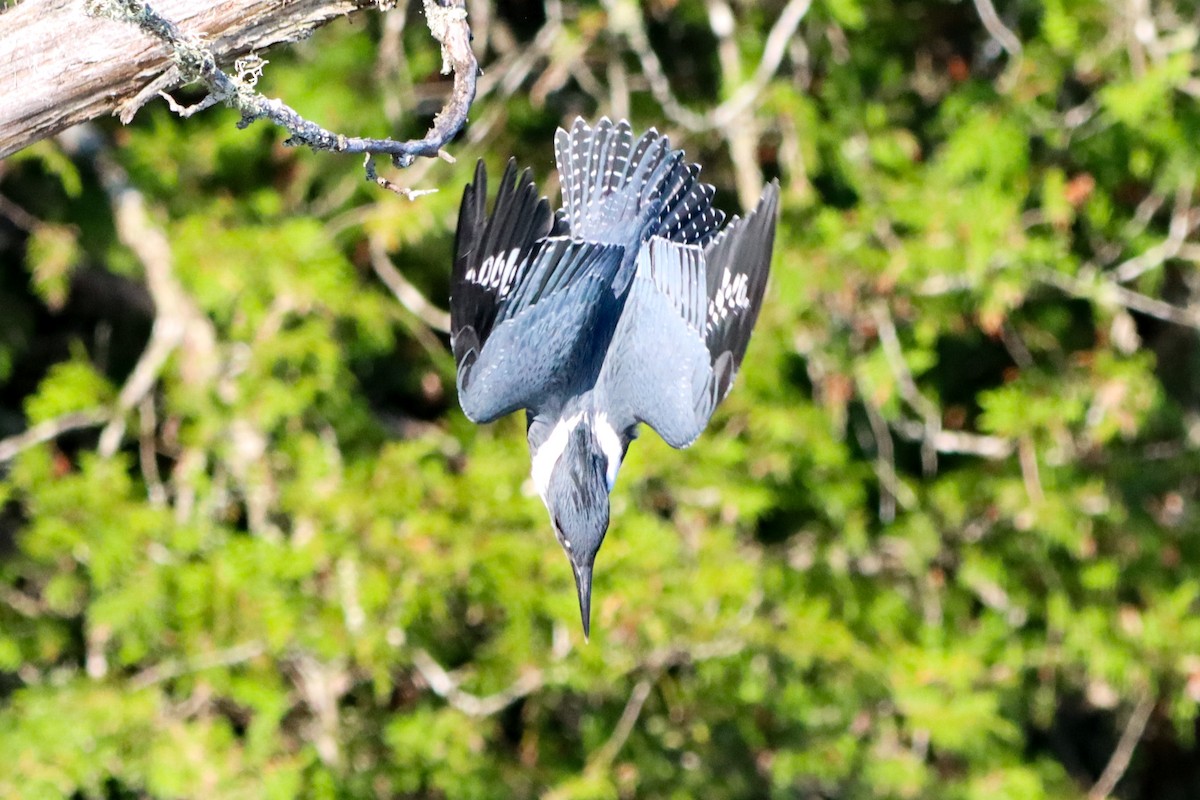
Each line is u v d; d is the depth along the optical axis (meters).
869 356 12.71
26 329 13.44
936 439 13.05
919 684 12.53
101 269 13.76
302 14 6.10
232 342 12.41
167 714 11.56
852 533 13.07
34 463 11.40
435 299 13.71
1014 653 13.48
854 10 12.31
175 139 12.45
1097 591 13.71
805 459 12.75
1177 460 13.98
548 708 13.31
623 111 13.00
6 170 12.28
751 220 7.25
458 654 12.71
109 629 11.09
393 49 12.47
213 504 11.80
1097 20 12.55
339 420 12.56
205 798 11.12
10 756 11.15
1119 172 13.21
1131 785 16.86
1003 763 13.65
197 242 11.84
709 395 7.10
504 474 11.73
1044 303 13.66
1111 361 12.82
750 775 13.84
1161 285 14.46
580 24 12.45
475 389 6.85
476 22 13.13
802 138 12.66
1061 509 12.86
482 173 6.50
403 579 11.18
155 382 12.80
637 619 11.13
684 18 13.15
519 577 11.27
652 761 12.77
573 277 7.06
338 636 11.03
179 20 6.03
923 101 14.10
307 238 11.90
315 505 11.37
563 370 7.21
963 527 13.73
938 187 12.57
